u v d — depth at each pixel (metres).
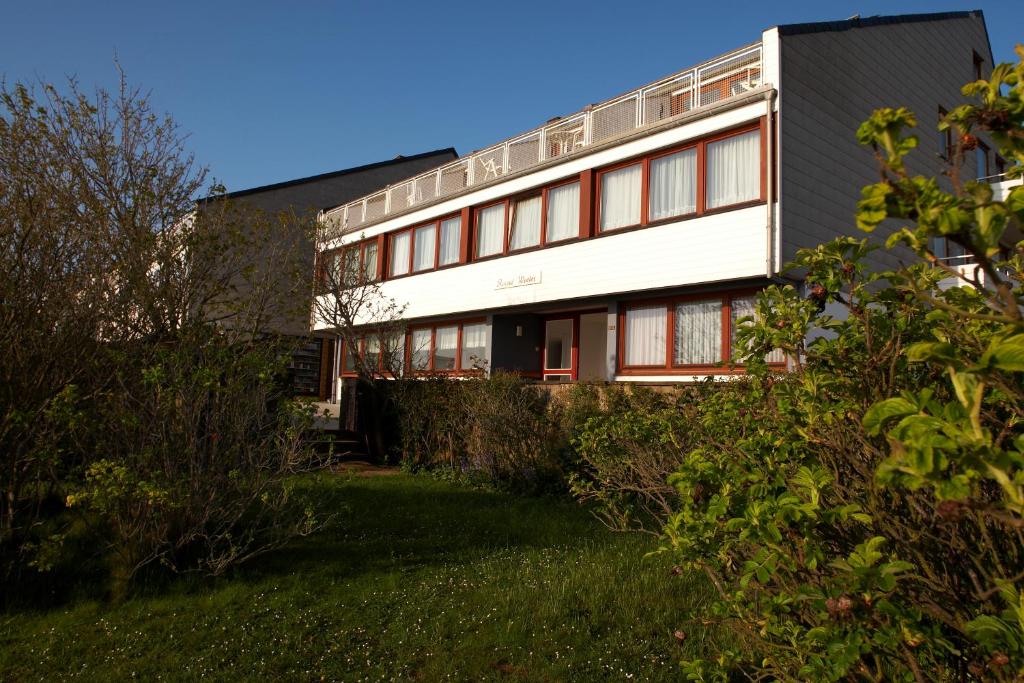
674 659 4.17
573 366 16.02
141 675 4.12
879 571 1.70
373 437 13.77
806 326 2.70
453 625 4.78
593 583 5.47
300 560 6.25
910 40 14.62
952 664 2.15
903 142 1.37
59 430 5.82
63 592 5.38
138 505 5.61
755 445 2.57
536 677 4.05
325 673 4.14
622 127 13.66
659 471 5.99
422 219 18.56
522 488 9.98
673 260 12.34
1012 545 2.14
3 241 5.92
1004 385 1.68
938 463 1.31
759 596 2.57
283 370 6.55
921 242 1.49
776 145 11.03
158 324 6.66
